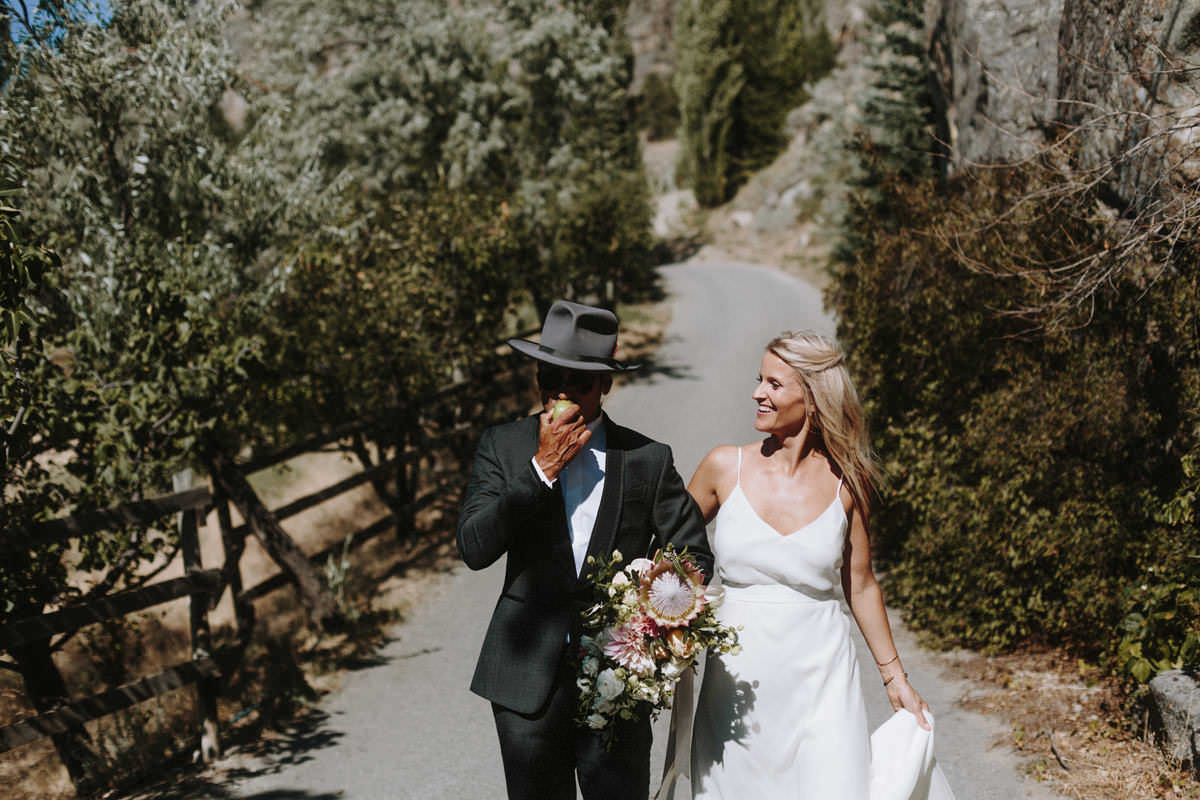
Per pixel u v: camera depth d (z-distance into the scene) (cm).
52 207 612
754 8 4969
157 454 596
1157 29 512
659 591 259
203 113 699
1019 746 445
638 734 277
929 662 577
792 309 2512
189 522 523
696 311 2550
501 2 1686
